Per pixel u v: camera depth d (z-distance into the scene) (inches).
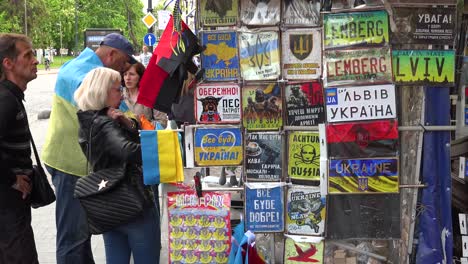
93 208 131.6
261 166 144.1
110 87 135.9
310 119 141.3
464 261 148.6
